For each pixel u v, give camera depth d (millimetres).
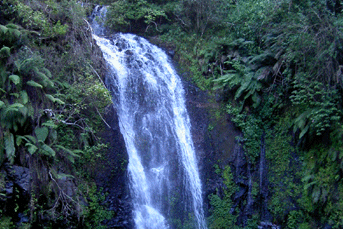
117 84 12453
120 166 10922
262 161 12531
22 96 8570
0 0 9711
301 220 10953
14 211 7914
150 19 15578
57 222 8727
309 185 10570
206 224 11594
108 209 10188
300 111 11648
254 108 13102
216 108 13609
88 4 16094
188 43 15516
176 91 13922
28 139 8570
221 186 12094
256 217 11898
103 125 11109
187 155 12609
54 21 11523
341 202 9797
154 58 14617
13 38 9273
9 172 8023
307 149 11445
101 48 13633
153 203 11328
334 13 11008
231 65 14008
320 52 10430
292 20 11742
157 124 12656
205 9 15414
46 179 8648
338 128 10281
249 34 13992
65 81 10477
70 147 9953
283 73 11789
